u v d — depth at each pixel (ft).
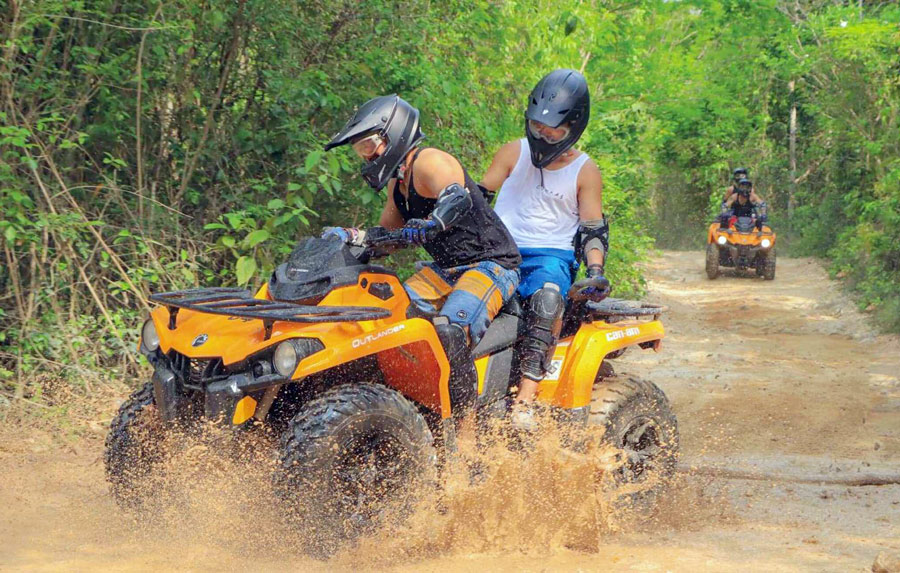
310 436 21.99
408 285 26.66
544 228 28.78
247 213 43.70
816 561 24.40
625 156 93.04
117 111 43.60
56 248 40.78
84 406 38.34
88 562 22.34
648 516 29.76
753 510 30.94
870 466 37.88
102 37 42.50
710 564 23.77
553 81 28.12
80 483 30.40
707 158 194.08
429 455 23.73
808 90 180.86
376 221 47.47
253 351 22.27
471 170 54.24
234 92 48.29
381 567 22.59
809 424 45.96
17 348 38.96
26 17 39.91
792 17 172.96
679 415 47.60
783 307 92.79
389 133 25.04
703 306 94.63
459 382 25.34
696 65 162.30
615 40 97.40
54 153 43.04
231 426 22.18
